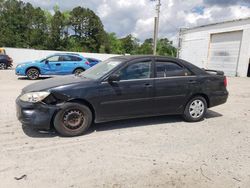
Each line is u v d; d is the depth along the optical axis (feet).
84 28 202.90
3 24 173.88
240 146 14.88
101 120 16.49
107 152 13.53
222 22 77.51
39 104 14.83
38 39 177.27
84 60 50.06
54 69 47.16
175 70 18.65
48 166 11.82
